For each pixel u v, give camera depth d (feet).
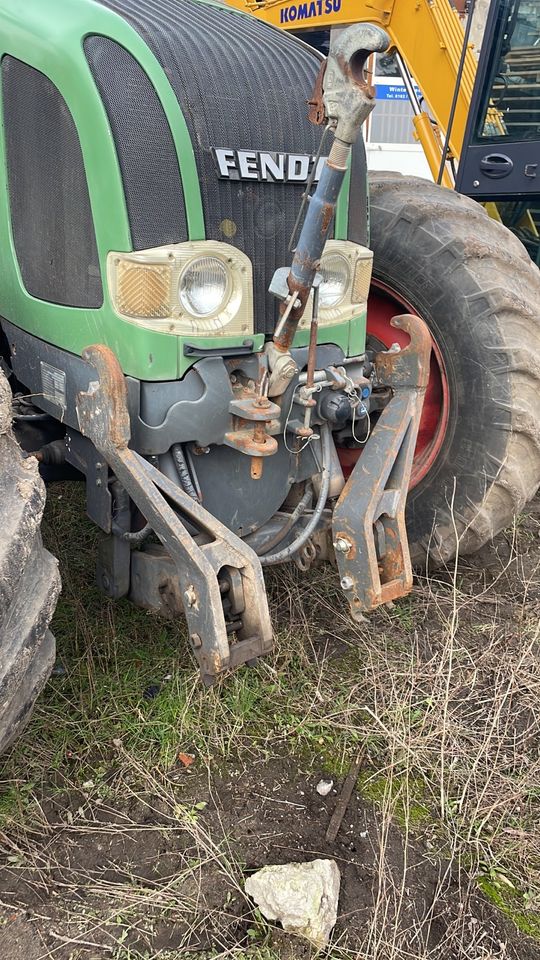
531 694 7.80
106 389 5.83
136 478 5.99
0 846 5.98
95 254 6.48
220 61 6.61
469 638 8.71
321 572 9.46
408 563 7.13
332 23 15.64
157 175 6.14
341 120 5.62
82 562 9.33
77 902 5.59
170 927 5.46
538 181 12.69
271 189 6.73
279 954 5.30
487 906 5.77
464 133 13.46
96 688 7.47
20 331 7.76
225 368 6.60
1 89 7.09
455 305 9.04
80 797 6.44
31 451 7.86
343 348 7.46
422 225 9.23
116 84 6.07
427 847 6.20
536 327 9.08
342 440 8.20
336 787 6.70
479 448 9.09
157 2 7.27
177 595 6.72
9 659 5.03
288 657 8.02
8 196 7.41
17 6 6.92
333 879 5.67
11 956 5.21
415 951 5.40
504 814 6.50
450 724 7.28
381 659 8.19
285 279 6.31
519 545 10.75
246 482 7.19
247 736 7.13
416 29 14.26
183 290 6.26
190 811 6.32
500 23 12.29
